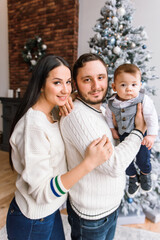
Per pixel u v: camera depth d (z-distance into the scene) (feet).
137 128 2.61
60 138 2.51
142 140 2.71
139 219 5.73
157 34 8.48
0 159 10.80
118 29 5.95
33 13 11.23
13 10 12.02
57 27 10.52
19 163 2.43
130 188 3.64
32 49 11.65
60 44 10.58
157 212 5.87
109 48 5.82
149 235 5.22
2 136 13.12
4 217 5.79
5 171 9.20
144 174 3.36
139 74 2.76
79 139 2.27
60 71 2.24
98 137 2.25
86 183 2.50
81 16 10.10
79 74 2.41
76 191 2.60
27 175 2.11
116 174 2.21
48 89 2.27
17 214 2.43
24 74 12.27
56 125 2.57
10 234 2.50
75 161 2.55
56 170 2.54
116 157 2.19
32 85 2.35
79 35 10.32
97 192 2.49
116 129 3.09
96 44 6.44
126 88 2.72
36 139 2.15
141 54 6.34
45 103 2.48
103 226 2.65
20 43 12.13
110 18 5.97
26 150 2.12
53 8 10.46
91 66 2.32
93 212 2.54
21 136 2.26
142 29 6.06
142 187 3.44
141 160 3.19
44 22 10.92
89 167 2.09
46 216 2.45
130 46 5.88
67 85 2.37
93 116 2.45
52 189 2.09
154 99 8.80
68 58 10.46
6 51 13.11
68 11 10.00
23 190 2.40
